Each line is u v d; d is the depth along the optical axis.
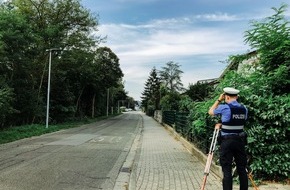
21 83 33.03
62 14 40.94
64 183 8.78
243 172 6.72
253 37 9.65
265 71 9.80
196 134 14.15
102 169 10.98
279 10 9.35
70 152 15.09
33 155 13.95
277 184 8.34
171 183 8.66
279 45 9.46
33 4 39.59
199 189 7.98
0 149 16.08
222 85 10.02
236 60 10.50
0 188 8.09
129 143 19.73
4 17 29.03
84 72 49.84
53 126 33.53
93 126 39.28
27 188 8.12
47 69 38.44
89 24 42.31
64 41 40.41
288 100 8.66
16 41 29.19
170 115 33.09
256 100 8.79
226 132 6.70
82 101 62.25
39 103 37.00
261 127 8.57
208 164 6.76
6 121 32.41
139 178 9.31
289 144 8.55
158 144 19.06
